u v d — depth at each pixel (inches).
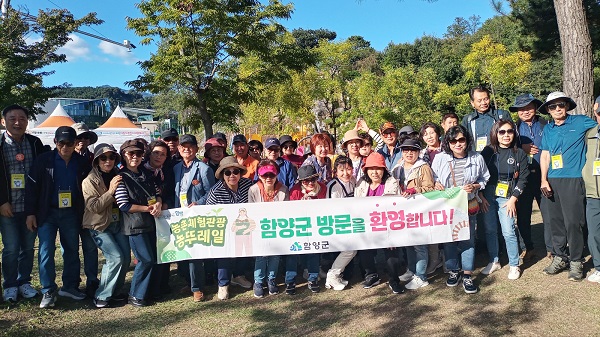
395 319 162.9
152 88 505.0
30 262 195.6
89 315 177.3
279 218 191.6
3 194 181.5
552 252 206.5
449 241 189.8
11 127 184.7
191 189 200.4
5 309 179.8
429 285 196.9
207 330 160.6
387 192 195.2
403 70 880.9
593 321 151.3
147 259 183.9
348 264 210.4
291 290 194.4
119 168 192.2
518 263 197.3
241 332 157.8
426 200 191.5
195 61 493.0
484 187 194.7
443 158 197.6
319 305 180.9
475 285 191.3
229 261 193.9
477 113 227.3
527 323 153.2
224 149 233.0
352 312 171.8
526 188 214.5
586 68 263.1
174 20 459.8
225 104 527.2
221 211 190.4
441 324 156.3
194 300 192.1
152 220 189.0
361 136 237.6
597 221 183.2
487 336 145.3
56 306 186.7
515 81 939.3
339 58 933.8
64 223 186.1
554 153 192.7
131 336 156.9
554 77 968.9
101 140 837.8
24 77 566.9
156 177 198.7
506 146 195.9
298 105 860.6
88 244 198.8
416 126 834.2
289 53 553.3
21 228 190.7
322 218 192.2
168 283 210.4
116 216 185.9
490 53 950.4
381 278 211.5
